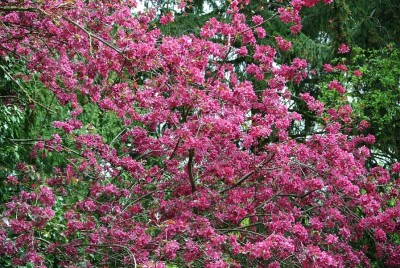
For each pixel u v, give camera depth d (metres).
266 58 5.40
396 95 8.15
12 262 4.31
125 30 4.72
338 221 5.43
